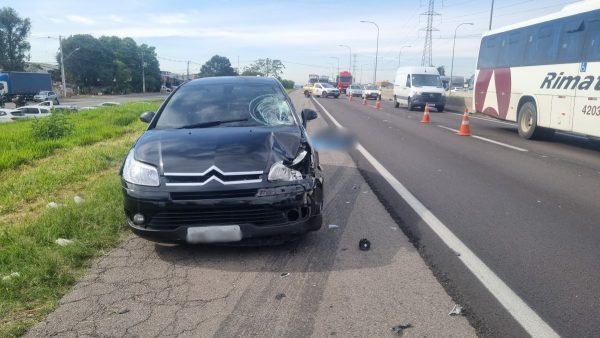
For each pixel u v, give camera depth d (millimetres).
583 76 11273
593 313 3463
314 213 4508
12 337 3129
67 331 3229
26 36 90750
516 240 5004
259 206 4199
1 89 54281
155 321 3361
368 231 5258
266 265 4305
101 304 3594
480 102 17234
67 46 87688
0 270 4035
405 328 3258
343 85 72938
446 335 3170
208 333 3207
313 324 3312
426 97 27312
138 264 4324
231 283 3947
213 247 4711
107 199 6062
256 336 3170
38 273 3936
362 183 7711
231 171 4242
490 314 3445
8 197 6504
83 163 8641
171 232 4238
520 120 14266
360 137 13930
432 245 4840
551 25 12672
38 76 60094
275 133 4973
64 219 5121
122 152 10008
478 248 4762
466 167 9203
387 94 54969
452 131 16172
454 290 3824
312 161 4758
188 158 4406
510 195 6953
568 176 8398
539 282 3980
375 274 4121
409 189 7293
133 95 91250
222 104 5723
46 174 7750
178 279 4023
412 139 13703
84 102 61062
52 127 13523
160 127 5371
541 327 3271
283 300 3654
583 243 4918
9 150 10734
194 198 4180
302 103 38188
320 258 4473
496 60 15953
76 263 4258
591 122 11031
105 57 92562
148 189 4258
